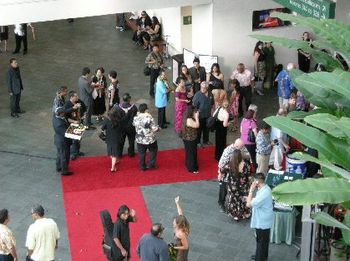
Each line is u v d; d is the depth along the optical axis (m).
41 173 12.92
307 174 11.35
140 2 15.08
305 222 8.70
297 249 10.46
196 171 12.92
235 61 16.89
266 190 9.62
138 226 11.19
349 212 5.06
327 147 3.80
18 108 15.46
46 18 14.36
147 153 13.70
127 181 12.59
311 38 16.88
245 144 12.32
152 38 19.66
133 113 12.98
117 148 12.65
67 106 12.81
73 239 10.84
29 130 14.73
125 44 20.45
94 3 14.64
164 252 8.43
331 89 4.09
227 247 10.63
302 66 17.22
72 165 13.20
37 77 17.75
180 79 14.13
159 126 14.75
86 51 19.81
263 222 9.70
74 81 17.50
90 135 14.48
